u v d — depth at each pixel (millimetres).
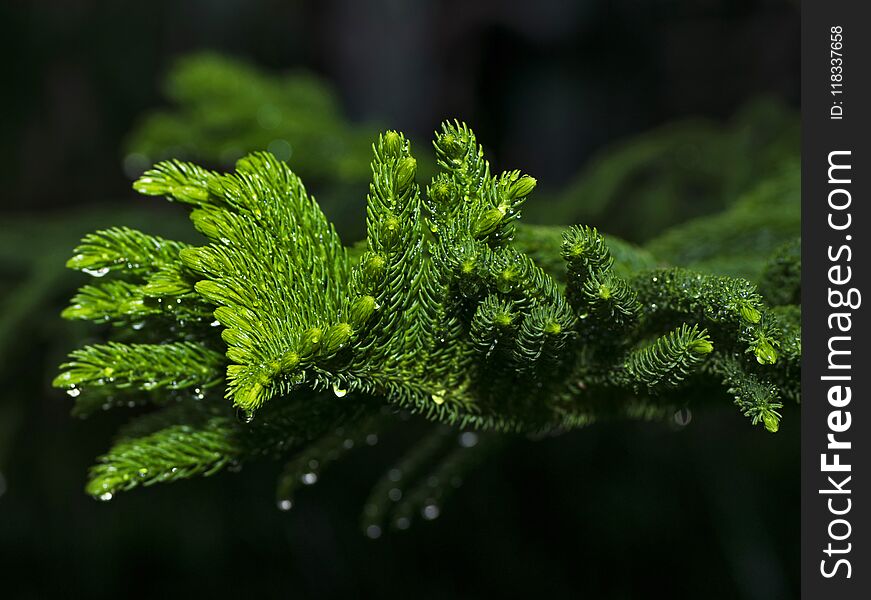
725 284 1071
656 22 4469
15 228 1527
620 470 2893
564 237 1061
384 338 1066
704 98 4543
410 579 2906
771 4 4336
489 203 1065
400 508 1221
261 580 2775
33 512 2521
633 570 2877
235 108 1725
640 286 1089
